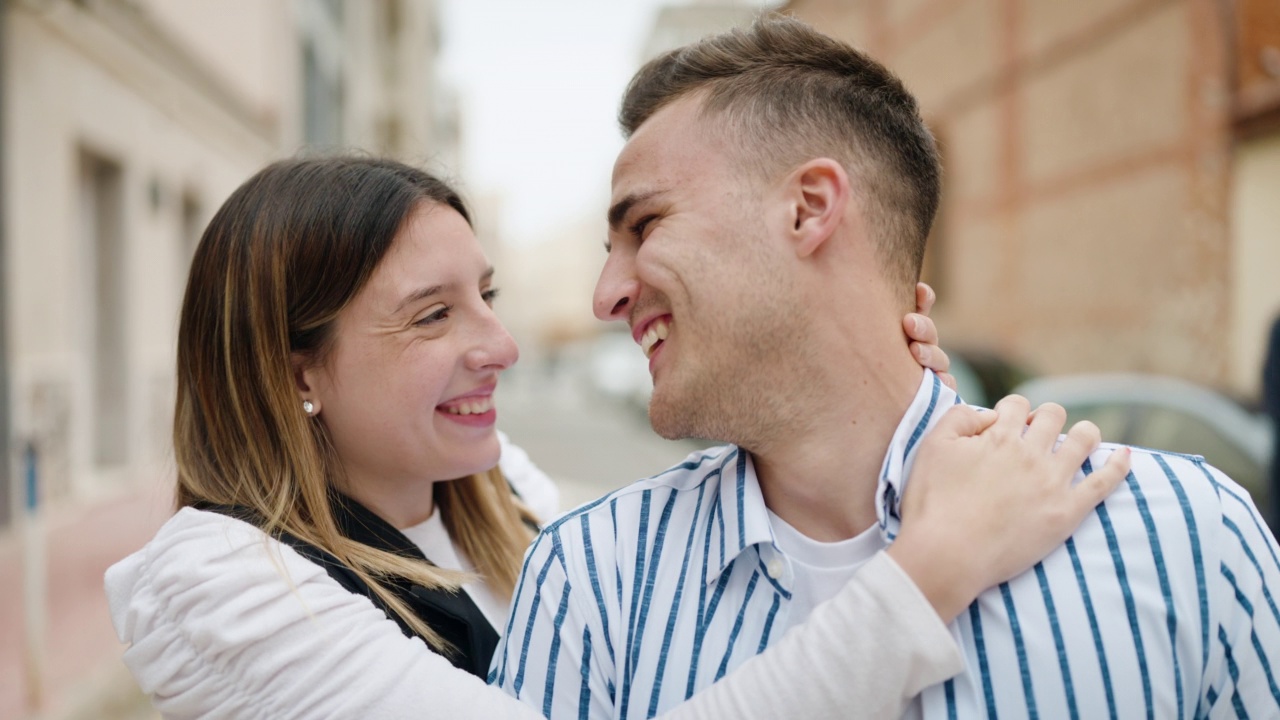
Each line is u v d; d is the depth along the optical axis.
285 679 1.26
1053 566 1.04
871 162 1.16
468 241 1.65
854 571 1.11
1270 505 3.01
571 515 1.27
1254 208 8.17
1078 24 10.18
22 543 6.07
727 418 1.15
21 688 3.76
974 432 1.15
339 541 1.51
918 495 1.07
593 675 1.17
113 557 5.74
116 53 7.97
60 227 7.10
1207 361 8.49
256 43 12.30
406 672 1.26
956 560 0.99
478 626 1.59
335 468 1.64
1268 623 1.03
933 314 13.89
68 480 7.20
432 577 1.55
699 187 1.12
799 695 0.98
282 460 1.53
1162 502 1.07
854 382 1.14
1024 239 11.45
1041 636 1.01
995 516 1.03
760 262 1.10
